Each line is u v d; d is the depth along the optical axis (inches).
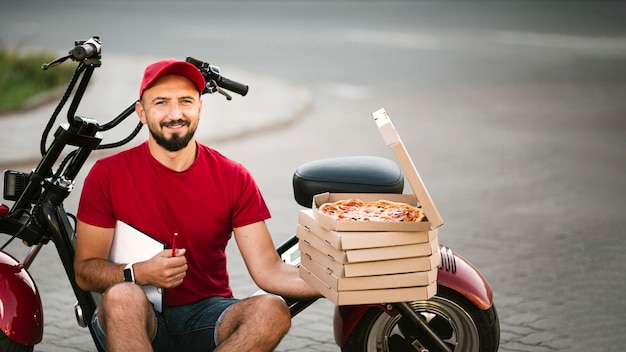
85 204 137.7
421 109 509.7
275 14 1147.3
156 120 134.0
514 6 1255.5
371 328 148.0
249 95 543.8
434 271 132.0
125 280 132.6
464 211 295.7
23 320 140.4
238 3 1314.0
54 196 144.2
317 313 208.5
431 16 1125.7
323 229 131.0
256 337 130.6
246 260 144.2
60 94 522.6
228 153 392.2
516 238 265.6
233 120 461.7
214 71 146.7
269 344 132.2
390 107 517.3
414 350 148.6
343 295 128.5
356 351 148.7
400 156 126.0
